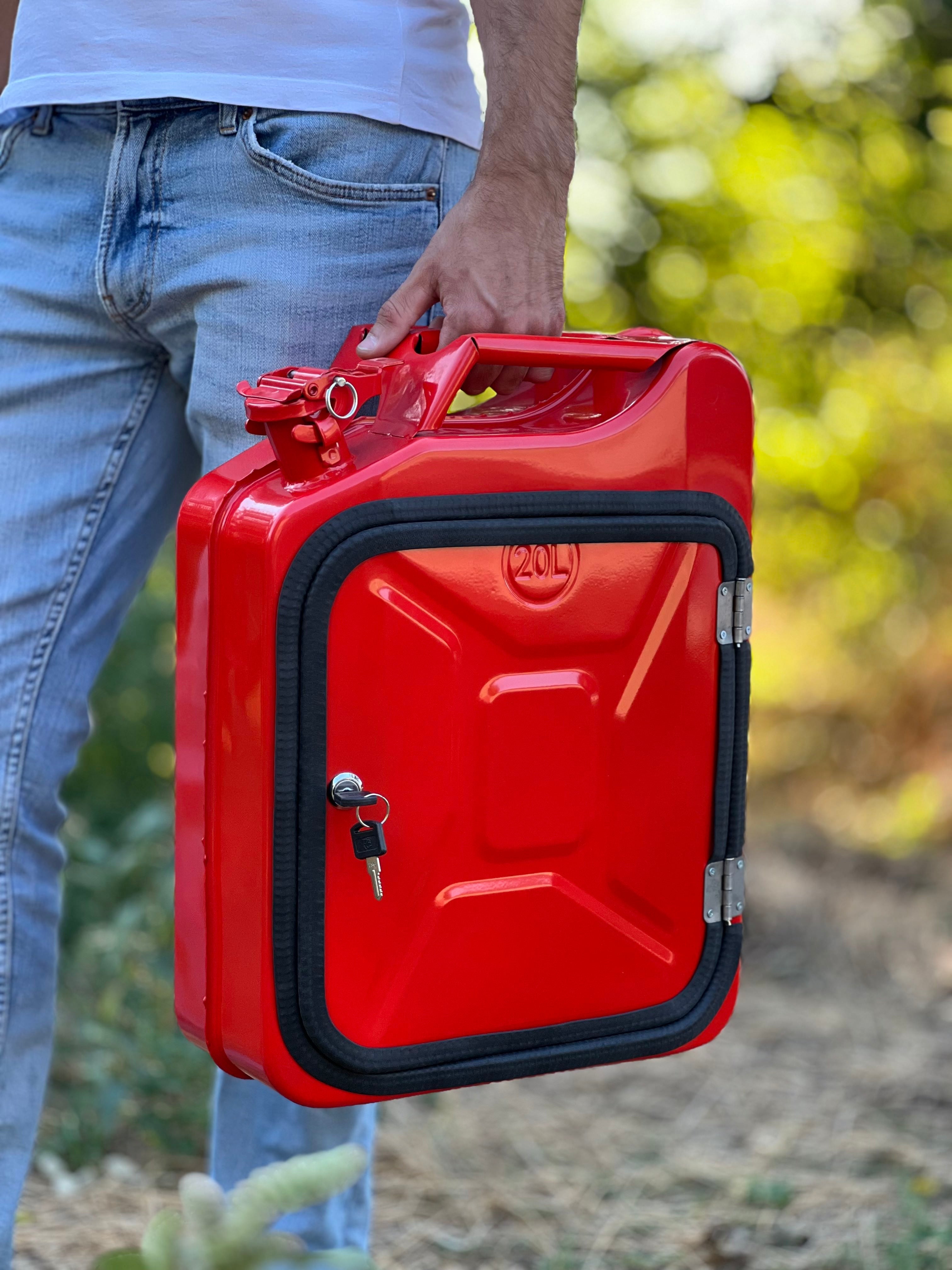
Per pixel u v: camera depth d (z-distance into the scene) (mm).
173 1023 2441
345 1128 1375
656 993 1217
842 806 5414
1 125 1280
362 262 1232
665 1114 2482
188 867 1121
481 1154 2268
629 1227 2006
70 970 2617
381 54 1217
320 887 1042
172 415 1365
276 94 1188
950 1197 2119
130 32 1193
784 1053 2814
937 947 3559
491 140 1162
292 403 1019
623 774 1176
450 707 1084
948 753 5555
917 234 5340
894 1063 2762
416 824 1079
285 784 1024
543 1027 1161
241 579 1033
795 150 5105
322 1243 1376
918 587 6035
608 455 1143
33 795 1309
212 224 1214
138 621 3359
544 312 1196
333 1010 1064
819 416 5723
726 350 1211
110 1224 1908
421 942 1091
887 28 4926
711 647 1212
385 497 1046
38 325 1277
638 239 5215
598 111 5113
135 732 3299
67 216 1258
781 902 3779
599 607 1146
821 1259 1897
